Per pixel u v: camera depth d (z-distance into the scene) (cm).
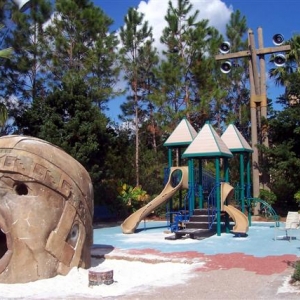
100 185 2677
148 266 1197
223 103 3897
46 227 985
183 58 3503
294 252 1361
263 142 2848
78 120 2406
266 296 802
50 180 1004
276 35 2712
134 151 3344
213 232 1925
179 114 3128
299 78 2764
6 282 946
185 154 1894
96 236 1914
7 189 995
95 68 3022
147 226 2333
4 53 2253
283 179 2711
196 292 857
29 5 3017
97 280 935
